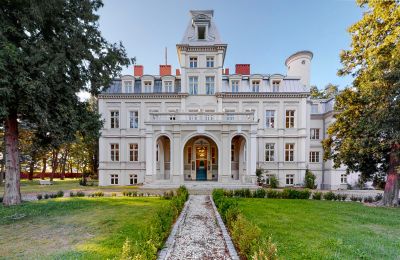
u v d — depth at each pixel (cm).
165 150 2569
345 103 1484
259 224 834
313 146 2909
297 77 2825
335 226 827
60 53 1072
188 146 2564
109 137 2720
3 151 2627
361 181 1623
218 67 2638
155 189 2027
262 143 2689
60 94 1157
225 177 2119
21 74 923
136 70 3006
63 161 4225
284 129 2691
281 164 2670
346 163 1511
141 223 840
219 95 2631
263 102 2702
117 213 1002
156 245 515
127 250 413
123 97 2720
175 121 2167
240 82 2723
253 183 2105
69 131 1252
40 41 1041
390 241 677
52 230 777
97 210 1065
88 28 1257
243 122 2148
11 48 889
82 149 3838
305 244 639
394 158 1327
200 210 1082
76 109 1292
